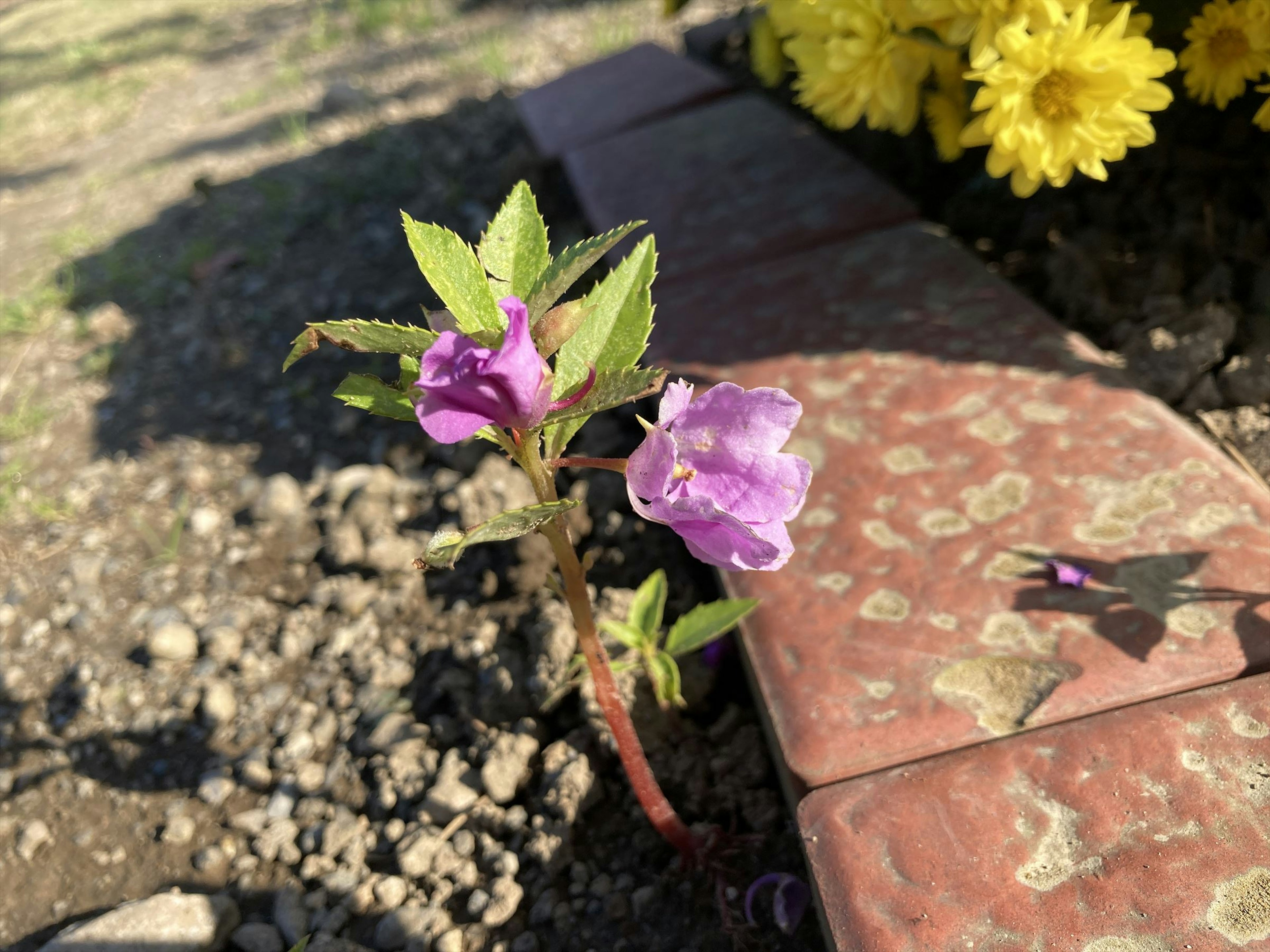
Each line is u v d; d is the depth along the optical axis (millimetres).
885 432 329
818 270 424
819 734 247
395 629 376
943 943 205
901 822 226
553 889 283
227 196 782
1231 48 322
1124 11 282
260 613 399
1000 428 319
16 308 660
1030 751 233
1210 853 208
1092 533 277
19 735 366
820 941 254
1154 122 397
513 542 386
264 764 337
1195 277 380
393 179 732
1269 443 319
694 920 269
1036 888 210
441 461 452
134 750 352
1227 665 239
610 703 248
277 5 1505
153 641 377
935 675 253
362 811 318
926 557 283
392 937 279
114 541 453
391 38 1147
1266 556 259
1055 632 255
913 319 380
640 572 370
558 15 1030
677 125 603
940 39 331
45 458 520
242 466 485
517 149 691
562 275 194
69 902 307
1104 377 328
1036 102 295
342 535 407
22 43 1631
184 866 311
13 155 1096
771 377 368
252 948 285
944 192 485
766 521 188
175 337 602
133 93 1216
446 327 195
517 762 305
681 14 887
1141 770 224
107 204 848
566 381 212
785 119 575
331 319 582
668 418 186
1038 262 417
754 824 281
